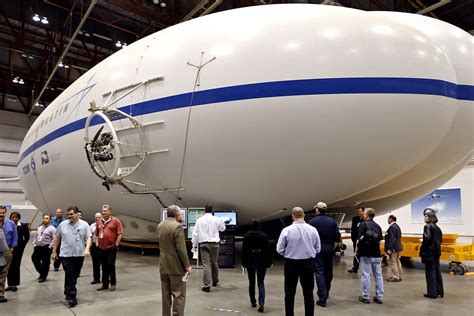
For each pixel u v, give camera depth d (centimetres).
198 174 776
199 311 488
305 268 414
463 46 810
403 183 886
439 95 704
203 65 754
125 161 843
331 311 492
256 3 1619
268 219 894
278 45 714
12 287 621
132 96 840
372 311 492
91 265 897
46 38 2114
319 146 697
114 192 917
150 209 898
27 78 2450
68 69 2594
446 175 983
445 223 1592
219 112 725
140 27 1983
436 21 856
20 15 1845
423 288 634
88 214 1092
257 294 578
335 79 680
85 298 565
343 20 730
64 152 1018
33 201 1395
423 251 576
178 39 835
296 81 688
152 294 588
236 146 724
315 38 707
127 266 848
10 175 2670
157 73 813
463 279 721
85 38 2091
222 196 798
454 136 796
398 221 1734
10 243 566
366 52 690
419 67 695
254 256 496
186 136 757
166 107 780
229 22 796
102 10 1809
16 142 2714
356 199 936
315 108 681
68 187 1051
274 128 696
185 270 409
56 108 1146
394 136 696
